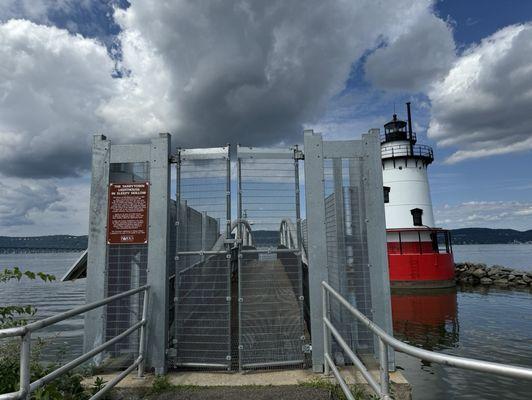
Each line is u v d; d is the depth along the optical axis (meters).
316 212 4.76
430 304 22.55
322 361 4.48
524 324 17.25
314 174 4.80
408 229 27.33
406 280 26.50
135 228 4.76
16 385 3.27
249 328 4.68
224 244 4.71
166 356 4.59
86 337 4.65
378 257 4.70
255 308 4.71
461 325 17.19
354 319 4.61
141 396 3.91
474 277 34.53
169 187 4.88
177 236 4.72
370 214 4.76
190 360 4.61
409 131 30.53
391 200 29.92
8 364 3.65
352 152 4.86
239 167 4.68
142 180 4.91
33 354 4.54
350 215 4.77
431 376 10.12
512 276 32.75
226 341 4.57
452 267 27.52
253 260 4.69
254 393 3.89
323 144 4.85
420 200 29.47
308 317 5.92
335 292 3.84
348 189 4.80
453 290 26.78
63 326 15.85
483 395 8.74
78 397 3.62
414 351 2.12
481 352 12.85
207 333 4.62
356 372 4.36
